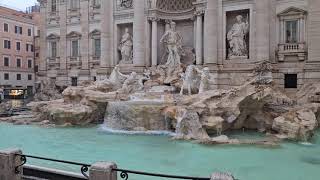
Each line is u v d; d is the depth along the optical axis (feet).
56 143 77.00
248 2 117.08
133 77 119.75
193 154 64.59
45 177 36.37
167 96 102.99
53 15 171.83
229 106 86.28
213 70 120.16
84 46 160.04
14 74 238.27
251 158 61.11
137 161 59.72
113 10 147.02
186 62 135.74
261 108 92.53
